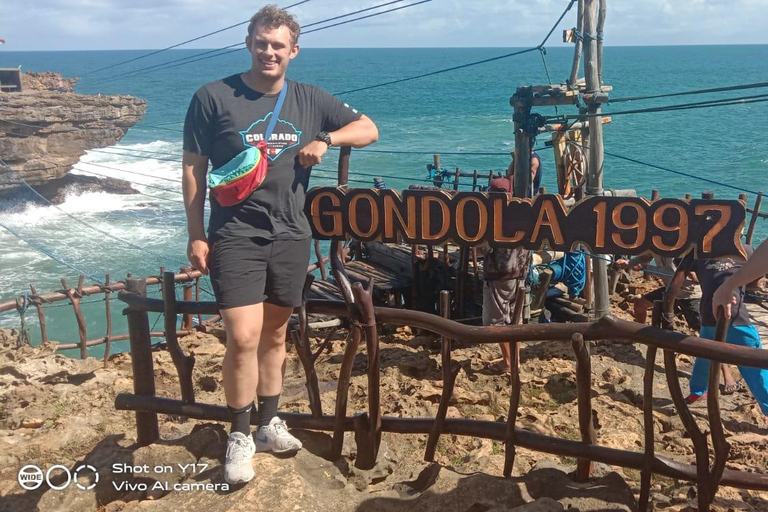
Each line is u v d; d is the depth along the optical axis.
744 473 3.33
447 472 3.66
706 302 5.59
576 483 3.54
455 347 7.93
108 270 25.78
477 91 115.44
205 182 3.43
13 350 7.23
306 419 3.92
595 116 9.14
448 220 3.76
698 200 3.34
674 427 5.35
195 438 3.89
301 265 3.49
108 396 5.92
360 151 53.03
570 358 6.84
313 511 3.33
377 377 3.68
